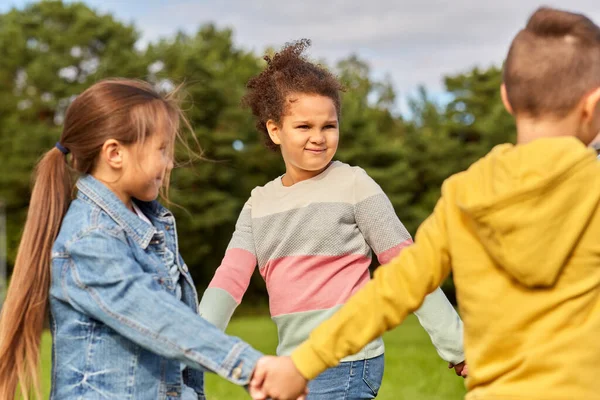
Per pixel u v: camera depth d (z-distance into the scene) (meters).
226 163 33.75
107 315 2.29
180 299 2.57
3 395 2.37
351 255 3.12
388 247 3.05
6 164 33.38
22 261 2.40
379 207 3.08
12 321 2.36
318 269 3.11
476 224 1.96
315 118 3.17
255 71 40.78
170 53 34.72
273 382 2.26
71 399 2.32
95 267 2.32
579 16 2.03
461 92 41.19
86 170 2.49
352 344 2.20
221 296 3.24
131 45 36.97
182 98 2.90
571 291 1.91
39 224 2.43
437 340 2.84
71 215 2.42
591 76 1.97
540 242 1.88
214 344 2.30
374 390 3.08
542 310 1.92
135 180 2.46
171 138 2.55
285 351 3.15
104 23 36.28
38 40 36.66
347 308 2.21
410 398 6.50
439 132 38.47
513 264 1.91
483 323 1.99
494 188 1.94
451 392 6.86
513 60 2.04
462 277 2.04
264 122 3.43
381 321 2.17
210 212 33.03
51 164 2.49
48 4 37.53
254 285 35.94
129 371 2.34
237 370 2.29
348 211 3.11
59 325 2.38
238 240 3.35
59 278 2.36
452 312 2.86
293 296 3.12
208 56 39.19
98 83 2.53
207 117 34.00
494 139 36.38
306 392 2.30
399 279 2.15
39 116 35.06
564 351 1.89
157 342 2.29
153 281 2.36
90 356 2.33
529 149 1.93
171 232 2.65
